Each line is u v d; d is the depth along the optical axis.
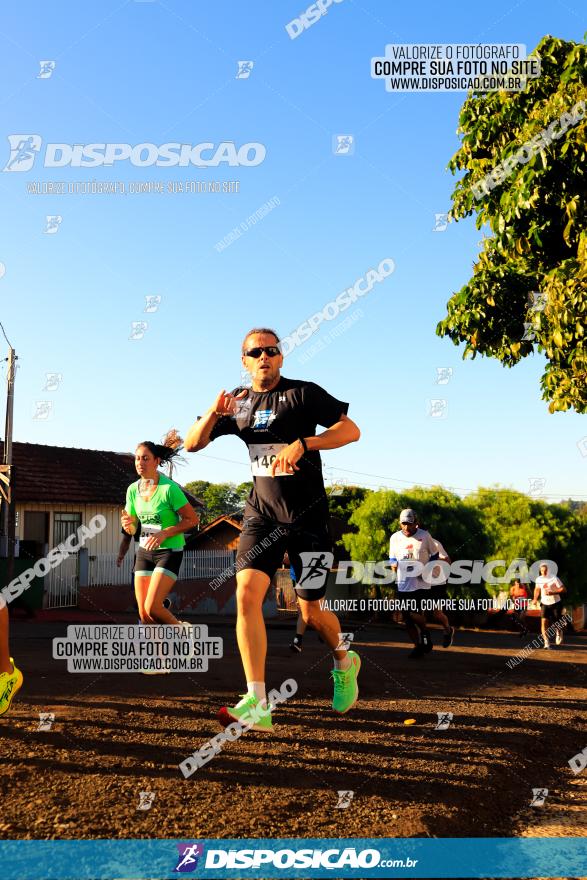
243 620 4.05
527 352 10.24
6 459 22.11
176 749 4.30
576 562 31.56
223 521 25.98
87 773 3.75
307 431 4.35
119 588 20.95
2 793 3.39
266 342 4.38
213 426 4.24
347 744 4.65
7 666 4.34
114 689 6.18
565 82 9.13
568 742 5.46
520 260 9.88
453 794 3.82
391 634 18.88
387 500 26.95
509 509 31.34
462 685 7.59
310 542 4.36
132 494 7.20
